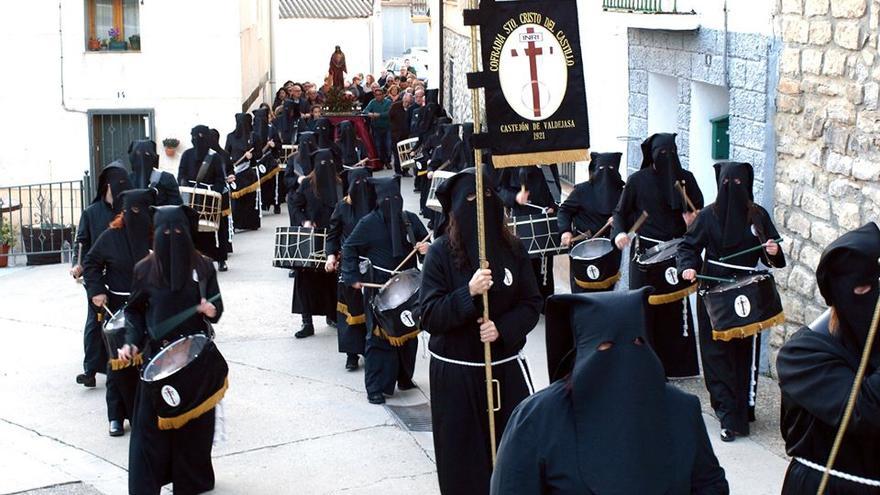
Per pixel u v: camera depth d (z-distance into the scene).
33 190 28.44
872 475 5.38
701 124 13.30
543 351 13.02
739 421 9.80
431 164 21.55
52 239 22.64
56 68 28.30
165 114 28.72
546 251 13.91
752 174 10.14
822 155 10.46
